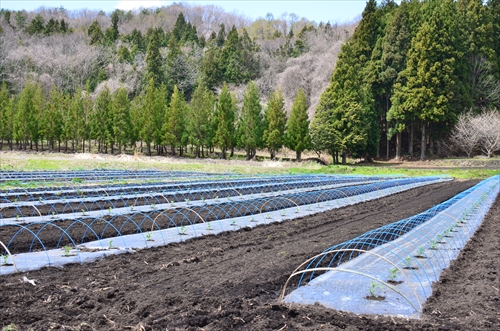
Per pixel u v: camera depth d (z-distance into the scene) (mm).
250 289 5660
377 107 44812
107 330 4328
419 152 46188
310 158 42969
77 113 43906
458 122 40031
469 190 18719
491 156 41406
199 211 12219
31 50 63406
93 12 108125
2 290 5387
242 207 13289
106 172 24391
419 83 39844
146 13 108625
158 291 5492
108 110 43781
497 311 4969
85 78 63344
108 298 5266
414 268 6660
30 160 30719
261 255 7535
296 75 57375
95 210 11961
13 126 44469
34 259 6871
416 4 48531
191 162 36594
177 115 42375
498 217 12766
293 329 4434
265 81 63531
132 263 6961
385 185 21766
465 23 44219
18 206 11961
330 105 40344
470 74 44062
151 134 42594
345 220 12039
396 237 9211
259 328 4422
